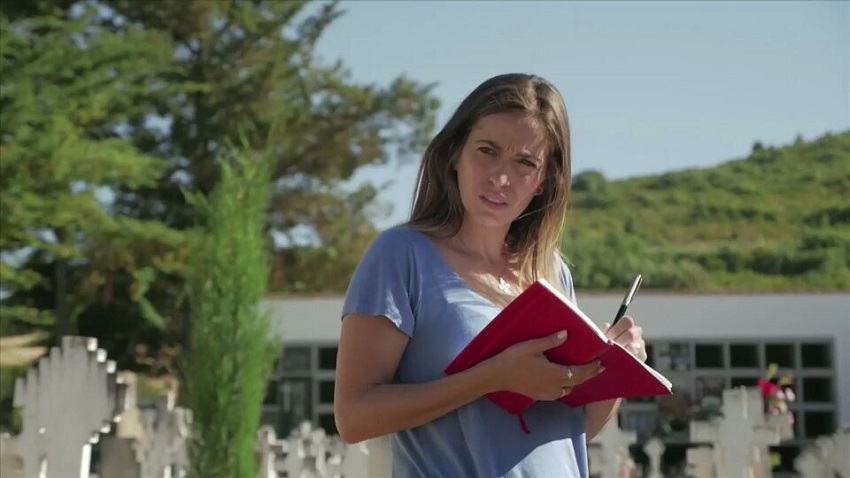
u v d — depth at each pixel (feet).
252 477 24.31
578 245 115.03
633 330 8.68
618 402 9.12
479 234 8.55
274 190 80.64
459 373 7.75
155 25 78.69
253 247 25.07
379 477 23.00
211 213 25.29
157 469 26.11
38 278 67.62
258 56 80.89
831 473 20.58
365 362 8.06
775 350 50.47
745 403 21.21
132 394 22.24
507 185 8.30
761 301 50.47
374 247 8.32
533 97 8.43
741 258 114.32
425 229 8.44
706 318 50.39
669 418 48.08
